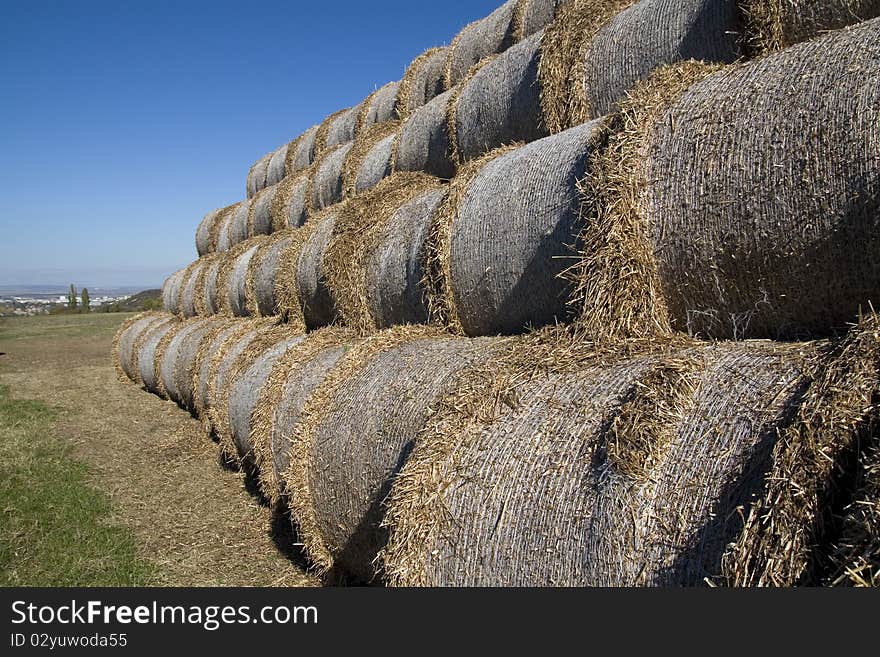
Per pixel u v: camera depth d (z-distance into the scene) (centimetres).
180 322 1313
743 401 248
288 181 1097
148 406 1205
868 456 197
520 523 278
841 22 362
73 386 1475
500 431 310
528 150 445
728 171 308
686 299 334
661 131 339
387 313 573
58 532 582
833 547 194
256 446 610
